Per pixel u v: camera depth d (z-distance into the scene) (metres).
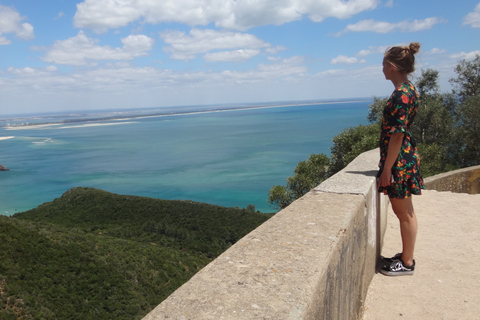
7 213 76.75
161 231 52.72
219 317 1.03
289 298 1.14
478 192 7.72
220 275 1.32
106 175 106.62
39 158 144.25
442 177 6.98
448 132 17.36
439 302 2.60
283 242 1.65
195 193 79.75
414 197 5.49
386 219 4.01
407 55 2.56
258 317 1.03
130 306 29.88
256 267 1.38
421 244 3.70
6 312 25.28
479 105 16.62
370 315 2.48
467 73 19.56
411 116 2.63
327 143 138.62
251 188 80.06
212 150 140.88
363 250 2.46
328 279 1.45
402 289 2.79
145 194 82.62
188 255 44.22
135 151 153.12
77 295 29.69
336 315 1.64
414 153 2.69
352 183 2.79
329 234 1.74
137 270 35.91
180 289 1.22
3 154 159.25
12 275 29.28
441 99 18.36
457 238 3.80
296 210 2.17
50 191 92.12
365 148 12.62
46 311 26.84
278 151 126.38
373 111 21.31
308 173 16.83
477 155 17.30
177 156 133.12
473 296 2.66
